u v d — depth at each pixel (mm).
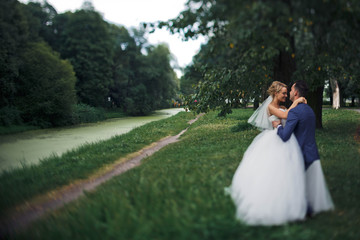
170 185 3713
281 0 2424
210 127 13977
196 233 2461
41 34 29875
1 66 17656
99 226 2781
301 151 3123
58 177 5676
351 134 9289
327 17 2541
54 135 15750
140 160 7602
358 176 4203
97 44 33156
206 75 8242
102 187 4574
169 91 46375
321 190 2996
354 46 3170
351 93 37250
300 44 3180
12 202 4387
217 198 3152
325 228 2604
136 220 2719
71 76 23203
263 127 3416
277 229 2582
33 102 20391
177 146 8875
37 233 3039
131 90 40188
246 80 6789
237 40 2949
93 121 26578
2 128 17156
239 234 2463
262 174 2910
